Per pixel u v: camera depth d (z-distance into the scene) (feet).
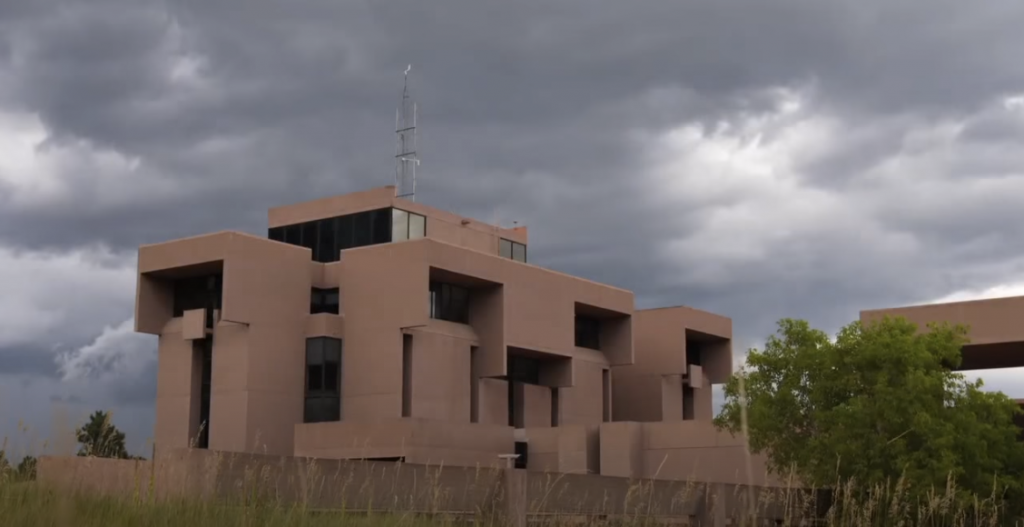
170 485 44.96
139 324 211.20
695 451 204.85
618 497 61.36
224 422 200.34
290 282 210.38
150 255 211.82
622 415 274.98
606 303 253.65
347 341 211.82
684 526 63.26
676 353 269.85
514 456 188.55
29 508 37.04
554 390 244.22
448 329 217.77
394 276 207.92
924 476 103.24
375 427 190.08
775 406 125.39
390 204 227.81
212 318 210.18
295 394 207.00
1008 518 107.86
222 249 201.26
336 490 50.24
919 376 110.32
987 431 112.78
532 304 230.89
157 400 211.61
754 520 54.34
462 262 213.87
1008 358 170.81
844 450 107.76
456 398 216.13
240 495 45.85
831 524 58.95
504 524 54.03
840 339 121.70
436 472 53.67
